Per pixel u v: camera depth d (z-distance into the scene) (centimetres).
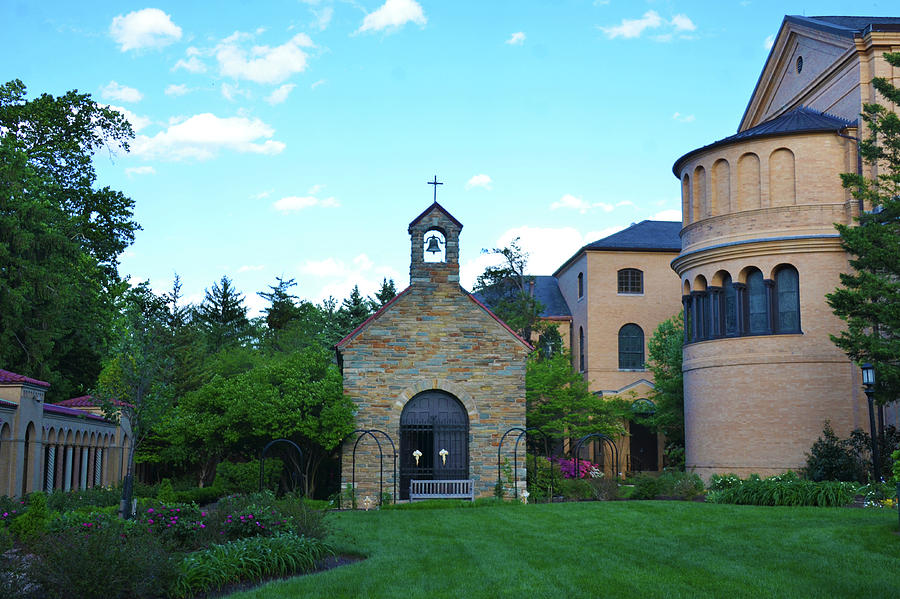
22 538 1600
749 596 1143
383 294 6750
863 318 2481
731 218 3397
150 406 2070
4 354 3594
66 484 2858
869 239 2473
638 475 3597
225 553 1388
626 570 1358
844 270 3203
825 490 2339
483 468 2956
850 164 3241
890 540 1561
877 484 2416
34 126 4200
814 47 3725
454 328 3020
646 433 5250
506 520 2138
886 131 2588
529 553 1562
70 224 3953
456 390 2989
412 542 1748
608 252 5628
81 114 4378
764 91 4259
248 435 2981
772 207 3300
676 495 2941
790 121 3469
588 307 5562
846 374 3164
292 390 2909
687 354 3619
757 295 3356
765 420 3250
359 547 1681
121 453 3434
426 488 2948
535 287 6375
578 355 5791
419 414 3003
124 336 2277
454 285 3047
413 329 3009
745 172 3400
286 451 3234
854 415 3134
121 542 1229
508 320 5350
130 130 4525
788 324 3281
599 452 5159
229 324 6900
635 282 5631
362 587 1252
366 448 2931
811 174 3266
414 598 1178
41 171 4141
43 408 2602
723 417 3366
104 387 2170
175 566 1252
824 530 1720
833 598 1121
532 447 4178
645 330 5569
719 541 1639
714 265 3456
